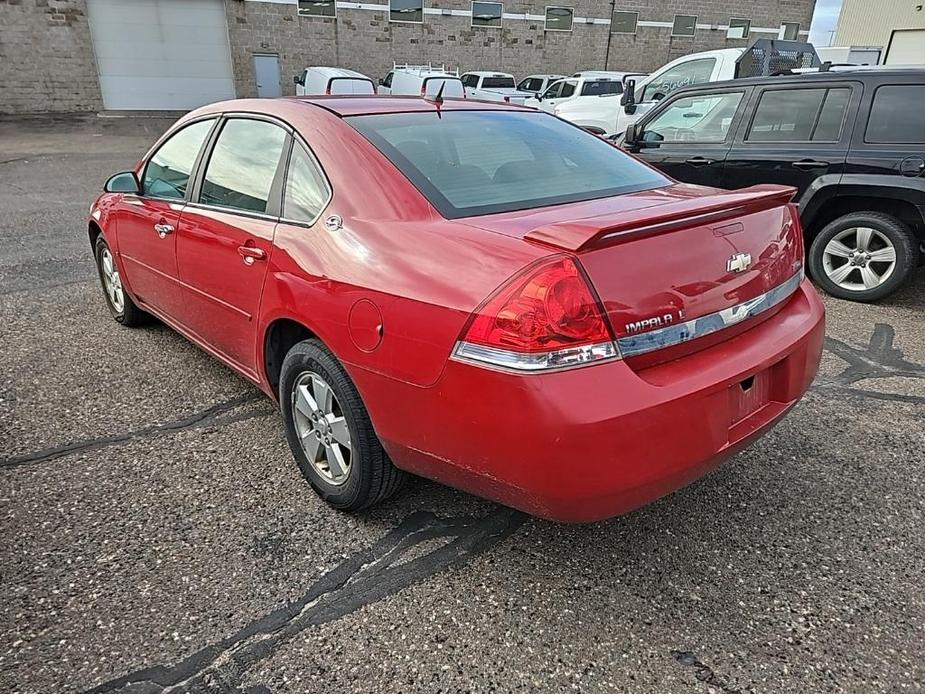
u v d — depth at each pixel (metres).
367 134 2.62
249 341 2.92
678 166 6.22
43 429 3.26
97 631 2.07
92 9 22.23
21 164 13.26
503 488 1.99
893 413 3.52
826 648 2.04
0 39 21.55
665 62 29.14
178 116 23.41
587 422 1.79
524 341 1.81
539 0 26.94
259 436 3.23
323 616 2.15
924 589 2.29
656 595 2.26
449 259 2.04
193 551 2.44
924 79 4.96
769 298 2.39
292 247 2.54
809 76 5.49
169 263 3.49
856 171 5.16
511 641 2.07
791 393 2.42
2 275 5.83
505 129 2.98
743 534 2.56
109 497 2.73
